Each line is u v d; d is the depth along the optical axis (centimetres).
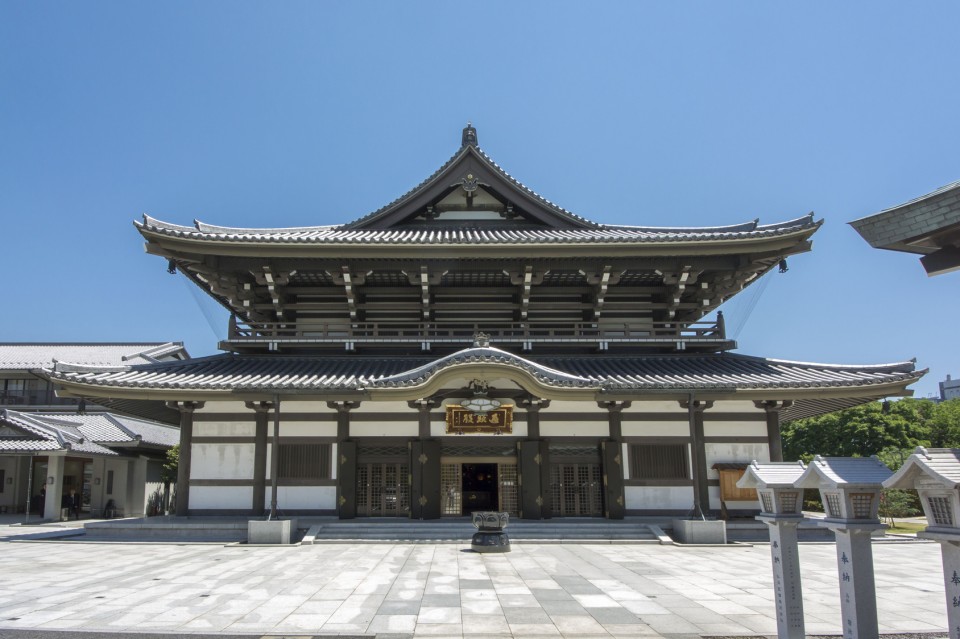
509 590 1283
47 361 5031
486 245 2353
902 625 1018
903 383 2228
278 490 2294
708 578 1423
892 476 714
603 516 2320
